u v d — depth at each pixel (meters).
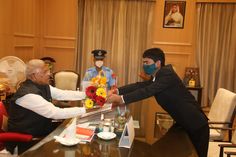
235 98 2.82
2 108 2.31
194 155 1.70
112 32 4.73
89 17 4.73
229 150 2.48
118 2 4.66
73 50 4.80
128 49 4.77
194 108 2.26
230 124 2.81
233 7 4.46
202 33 4.59
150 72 2.28
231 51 4.54
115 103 2.12
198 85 4.43
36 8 4.60
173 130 2.25
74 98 2.64
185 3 4.57
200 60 4.62
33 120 2.15
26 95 2.11
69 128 1.69
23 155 1.48
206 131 2.28
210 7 4.51
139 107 2.65
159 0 4.60
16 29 3.91
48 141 1.67
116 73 4.78
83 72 4.85
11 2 3.71
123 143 1.63
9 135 2.00
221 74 4.62
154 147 1.74
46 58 4.56
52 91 2.59
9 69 3.11
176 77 2.23
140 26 4.71
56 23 4.77
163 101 2.26
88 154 1.49
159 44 4.70
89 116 2.07
